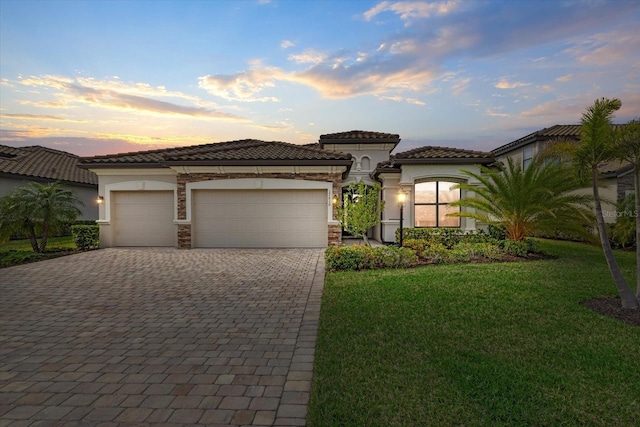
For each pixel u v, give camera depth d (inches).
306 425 118.5
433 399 133.3
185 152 620.1
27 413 127.2
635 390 138.6
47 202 566.9
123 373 159.2
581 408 126.5
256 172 586.6
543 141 791.1
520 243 488.1
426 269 393.4
